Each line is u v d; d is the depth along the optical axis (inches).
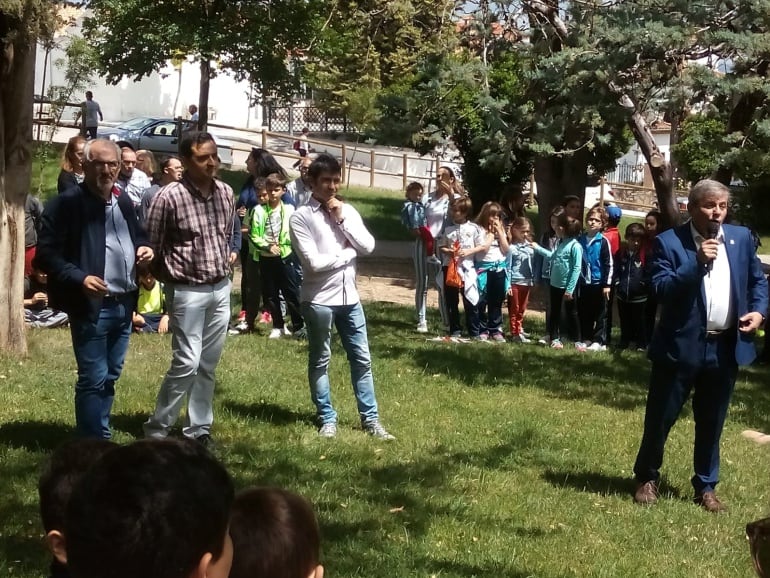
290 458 255.9
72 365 346.9
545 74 374.9
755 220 1216.2
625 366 433.7
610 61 357.4
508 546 209.0
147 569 60.5
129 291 237.6
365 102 1135.0
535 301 708.7
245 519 89.4
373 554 196.4
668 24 357.4
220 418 290.8
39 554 182.1
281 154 1258.0
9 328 347.3
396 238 948.0
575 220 470.6
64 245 229.3
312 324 277.6
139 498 61.2
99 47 1008.9
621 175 1761.8
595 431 317.7
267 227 422.6
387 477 247.9
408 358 415.5
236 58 972.6
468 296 474.0
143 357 365.4
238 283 646.5
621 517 235.8
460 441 291.9
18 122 341.7
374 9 471.2
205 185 243.3
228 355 382.3
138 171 398.0
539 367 417.7
